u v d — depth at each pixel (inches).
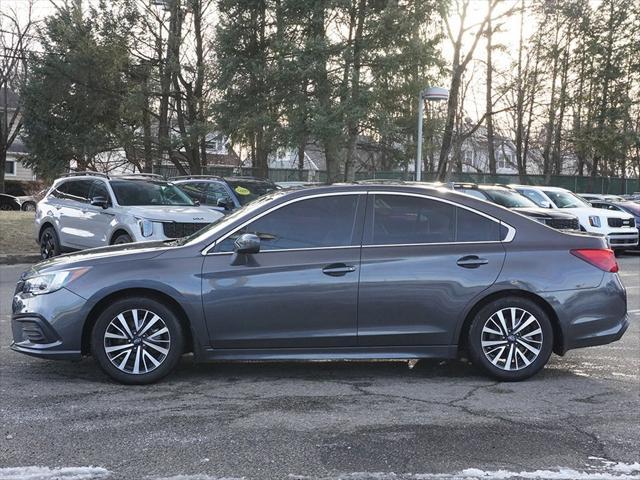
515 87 1381.6
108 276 205.6
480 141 1962.4
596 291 214.4
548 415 184.7
